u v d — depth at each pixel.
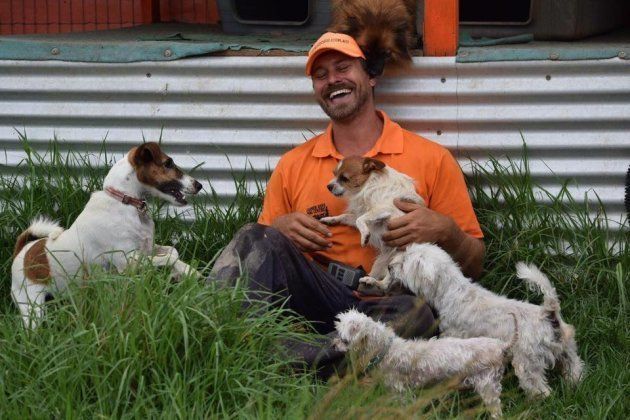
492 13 6.02
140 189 4.78
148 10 7.75
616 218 5.18
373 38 4.98
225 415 3.28
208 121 5.55
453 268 4.28
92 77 5.64
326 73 4.75
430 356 3.84
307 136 5.46
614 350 4.50
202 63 5.48
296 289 4.32
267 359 3.73
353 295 4.43
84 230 4.71
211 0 8.05
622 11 6.91
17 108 5.75
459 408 3.71
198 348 3.60
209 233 5.39
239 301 3.79
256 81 5.45
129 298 3.72
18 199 5.57
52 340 3.55
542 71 5.13
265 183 5.54
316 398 3.53
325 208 4.87
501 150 5.24
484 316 4.14
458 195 4.80
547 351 4.05
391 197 4.66
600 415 3.82
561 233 5.11
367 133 4.91
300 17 6.52
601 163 5.17
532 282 4.45
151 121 5.62
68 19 8.37
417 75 5.22
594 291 4.94
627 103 5.10
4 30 8.48
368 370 3.89
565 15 5.77
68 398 3.29
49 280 4.72
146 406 3.41
